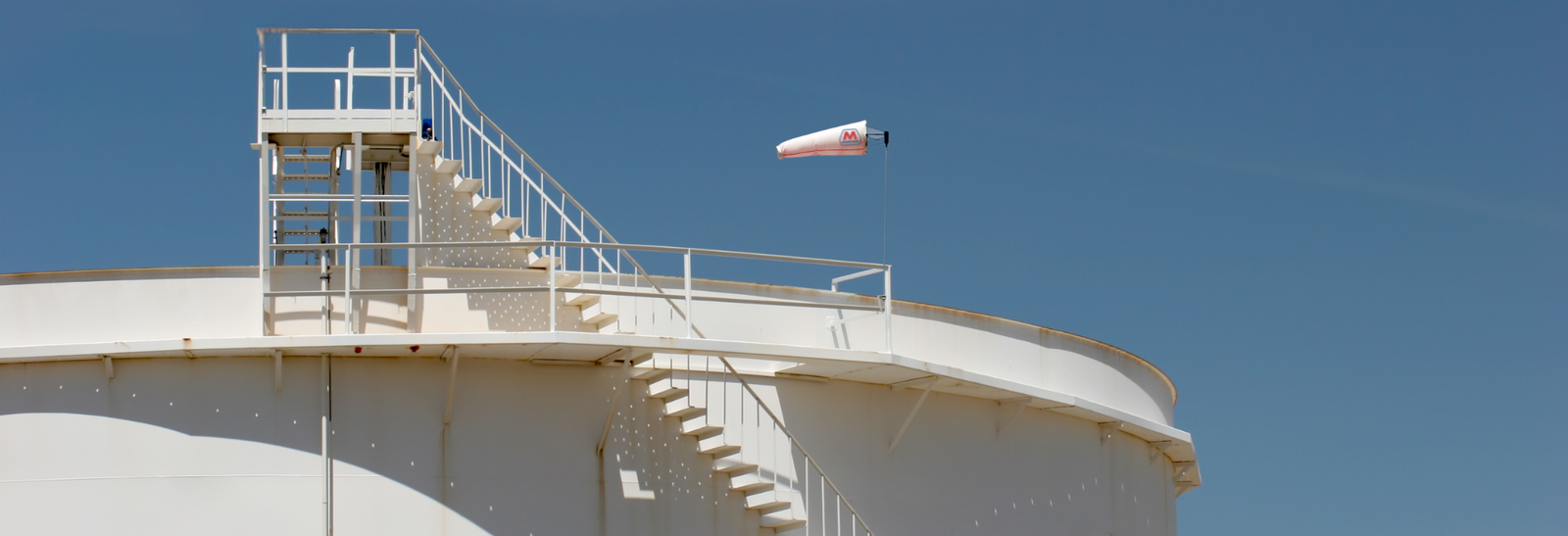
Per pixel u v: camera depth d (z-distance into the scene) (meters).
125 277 26.83
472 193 29.34
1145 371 35.56
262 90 27.61
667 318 28.95
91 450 26.03
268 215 26.86
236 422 26.28
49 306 26.64
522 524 26.89
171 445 26.11
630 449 27.70
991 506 31.06
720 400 28.69
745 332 29.33
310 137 28.27
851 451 29.58
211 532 25.84
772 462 28.81
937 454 30.58
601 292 25.88
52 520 25.77
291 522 26.03
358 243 25.94
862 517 29.41
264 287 26.31
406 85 28.27
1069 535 32.38
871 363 27.84
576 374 27.77
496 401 27.25
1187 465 37.47
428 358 27.05
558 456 27.33
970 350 31.19
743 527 28.16
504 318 27.94
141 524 25.81
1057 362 32.56
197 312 26.80
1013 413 31.62
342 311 26.95
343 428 26.53
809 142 31.81
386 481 26.48
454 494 26.70
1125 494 34.19
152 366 26.39
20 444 26.00
